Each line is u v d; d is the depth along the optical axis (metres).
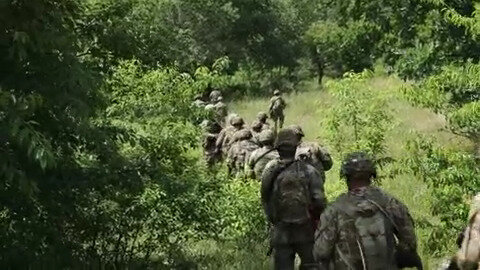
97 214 9.29
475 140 9.88
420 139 9.87
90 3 9.23
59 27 8.16
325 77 53.44
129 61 10.57
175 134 10.32
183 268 9.98
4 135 7.14
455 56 16.72
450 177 9.08
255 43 51.31
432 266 9.24
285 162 8.23
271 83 52.56
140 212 9.68
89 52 9.36
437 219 11.75
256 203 11.61
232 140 15.86
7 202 8.41
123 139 9.30
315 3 48.53
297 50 52.84
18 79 7.82
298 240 8.11
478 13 10.14
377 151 12.73
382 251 5.63
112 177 8.89
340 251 5.66
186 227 10.70
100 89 9.25
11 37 7.74
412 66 17.95
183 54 11.04
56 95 7.88
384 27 19.86
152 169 9.73
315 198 8.10
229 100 43.53
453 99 9.86
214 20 47.62
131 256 9.95
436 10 15.77
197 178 10.78
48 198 8.62
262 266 9.86
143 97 10.57
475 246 5.83
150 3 9.78
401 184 14.01
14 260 8.61
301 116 32.09
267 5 51.56
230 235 11.55
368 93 12.79
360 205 5.70
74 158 8.98
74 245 9.38
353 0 21.48
